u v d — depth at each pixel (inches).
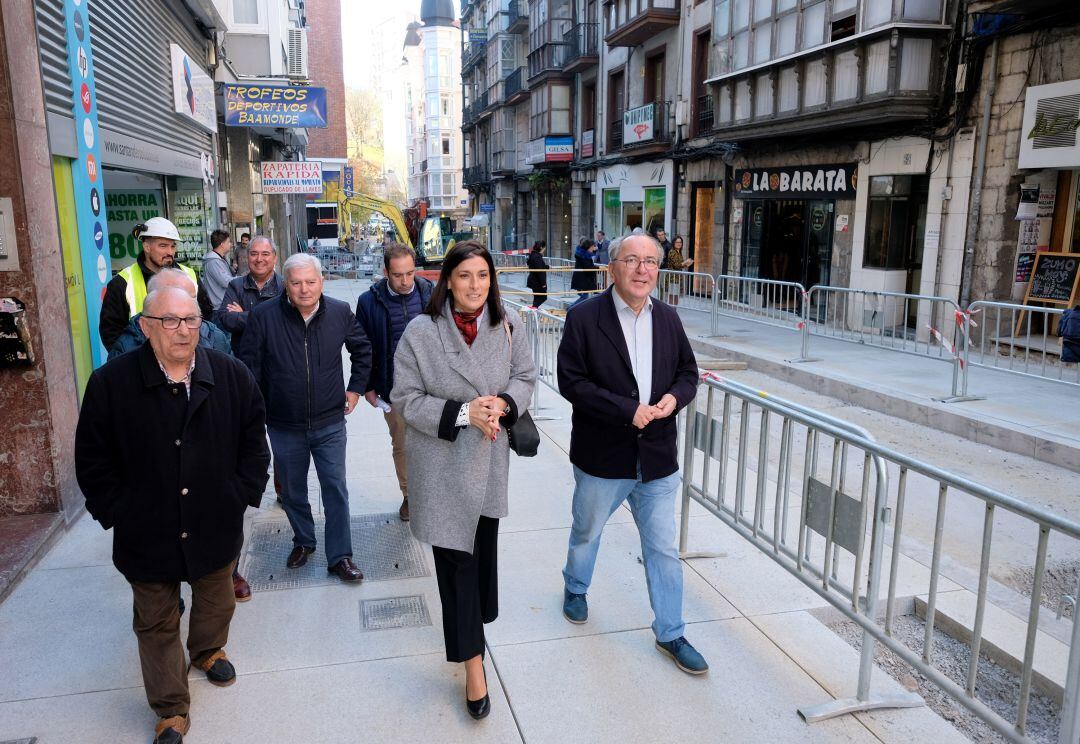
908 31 475.8
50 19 196.1
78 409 200.4
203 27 498.6
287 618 145.6
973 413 307.7
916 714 119.6
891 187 536.1
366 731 113.3
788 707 120.4
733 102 665.0
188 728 112.8
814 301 621.9
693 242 823.1
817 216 621.0
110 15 280.2
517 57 1545.3
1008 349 444.8
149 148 334.0
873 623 115.6
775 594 157.3
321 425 156.9
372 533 186.5
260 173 853.2
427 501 114.1
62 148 198.4
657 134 851.4
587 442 130.8
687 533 173.0
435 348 114.7
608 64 1005.8
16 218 171.0
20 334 172.9
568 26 1143.0
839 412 346.3
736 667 131.0
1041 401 328.5
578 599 146.0
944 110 480.1
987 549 96.2
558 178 1219.2
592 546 140.5
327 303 159.3
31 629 139.6
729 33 665.6
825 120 547.2
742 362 453.1
